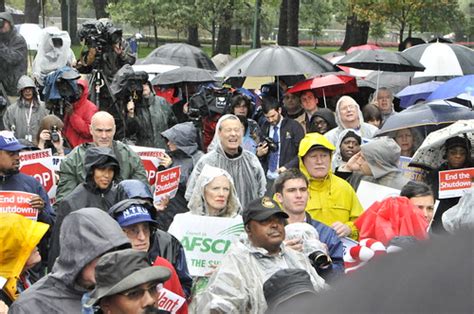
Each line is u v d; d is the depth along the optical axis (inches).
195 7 1510.8
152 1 1537.9
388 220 239.5
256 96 555.2
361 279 34.4
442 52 561.9
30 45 1034.7
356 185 308.5
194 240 250.4
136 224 201.5
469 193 219.6
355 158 311.0
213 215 261.9
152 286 143.3
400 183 302.2
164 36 2266.2
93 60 461.4
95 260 165.0
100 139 322.3
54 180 329.7
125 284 140.0
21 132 472.7
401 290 33.0
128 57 475.5
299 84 475.2
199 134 429.7
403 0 1216.8
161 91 660.1
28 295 170.4
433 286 32.7
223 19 1477.6
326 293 34.9
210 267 249.6
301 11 1871.3
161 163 356.8
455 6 1236.5
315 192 285.0
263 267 191.5
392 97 505.4
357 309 33.2
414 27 1246.3
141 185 214.2
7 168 289.6
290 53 492.7
